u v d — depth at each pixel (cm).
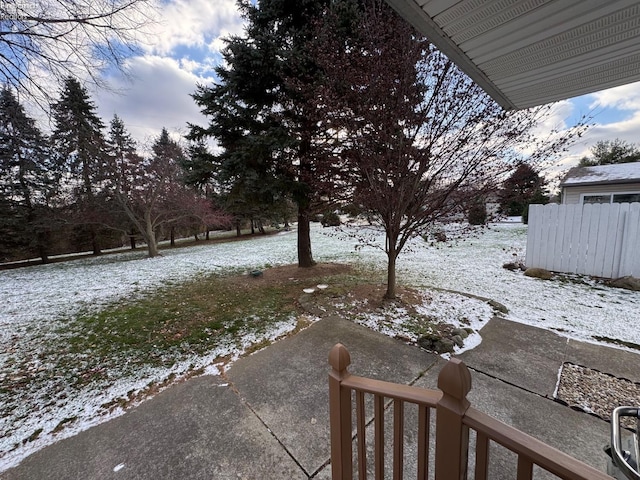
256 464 150
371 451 160
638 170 907
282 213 608
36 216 1147
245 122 494
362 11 377
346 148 339
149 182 1062
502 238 965
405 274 546
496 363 237
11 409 204
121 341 312
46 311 423
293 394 207
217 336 313
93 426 183
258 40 435
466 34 162
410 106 280
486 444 79
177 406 198
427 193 336
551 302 377
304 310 377
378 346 270
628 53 180
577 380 212
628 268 445
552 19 148
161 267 751
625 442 114
